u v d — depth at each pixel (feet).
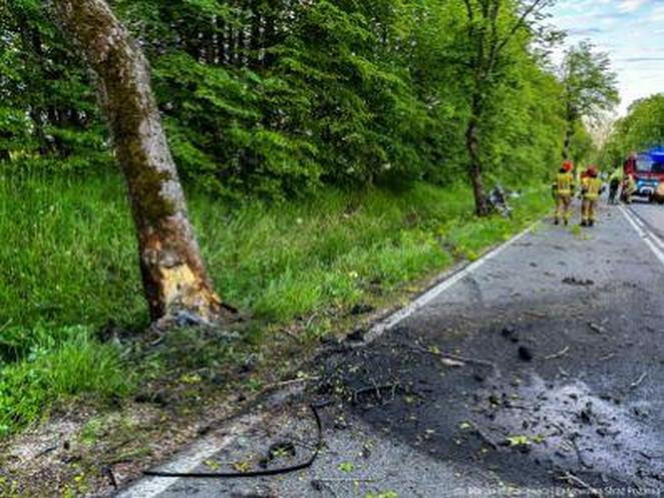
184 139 32.24
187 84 33.42
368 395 14.62
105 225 25.31
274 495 10.25
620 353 18.45
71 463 11.05
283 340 18.43
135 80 17.35
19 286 20.24
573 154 212.84
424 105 54.65
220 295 22.26
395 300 24.27
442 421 13.29
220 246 28.89
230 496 10.19
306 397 14.39
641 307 24.54
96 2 16.81
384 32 48.24
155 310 18.24
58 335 17.72
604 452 12.07
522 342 19.29
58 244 22.75
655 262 37.35
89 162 29.09
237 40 38.37
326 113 43.42
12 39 27.40
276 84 35.60
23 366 14.11
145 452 11.57
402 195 57.72
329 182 48.42
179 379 14.96
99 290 21.57
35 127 28.09
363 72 42.14
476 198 60.08
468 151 61.16
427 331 20.16
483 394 14.89
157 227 18.01
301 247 31.76
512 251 39.58
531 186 125.80
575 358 17.88
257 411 13.55
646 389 15.55
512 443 12.32
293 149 37.06
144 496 10.14
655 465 11.62
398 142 52.80
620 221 68.95
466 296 25.59
